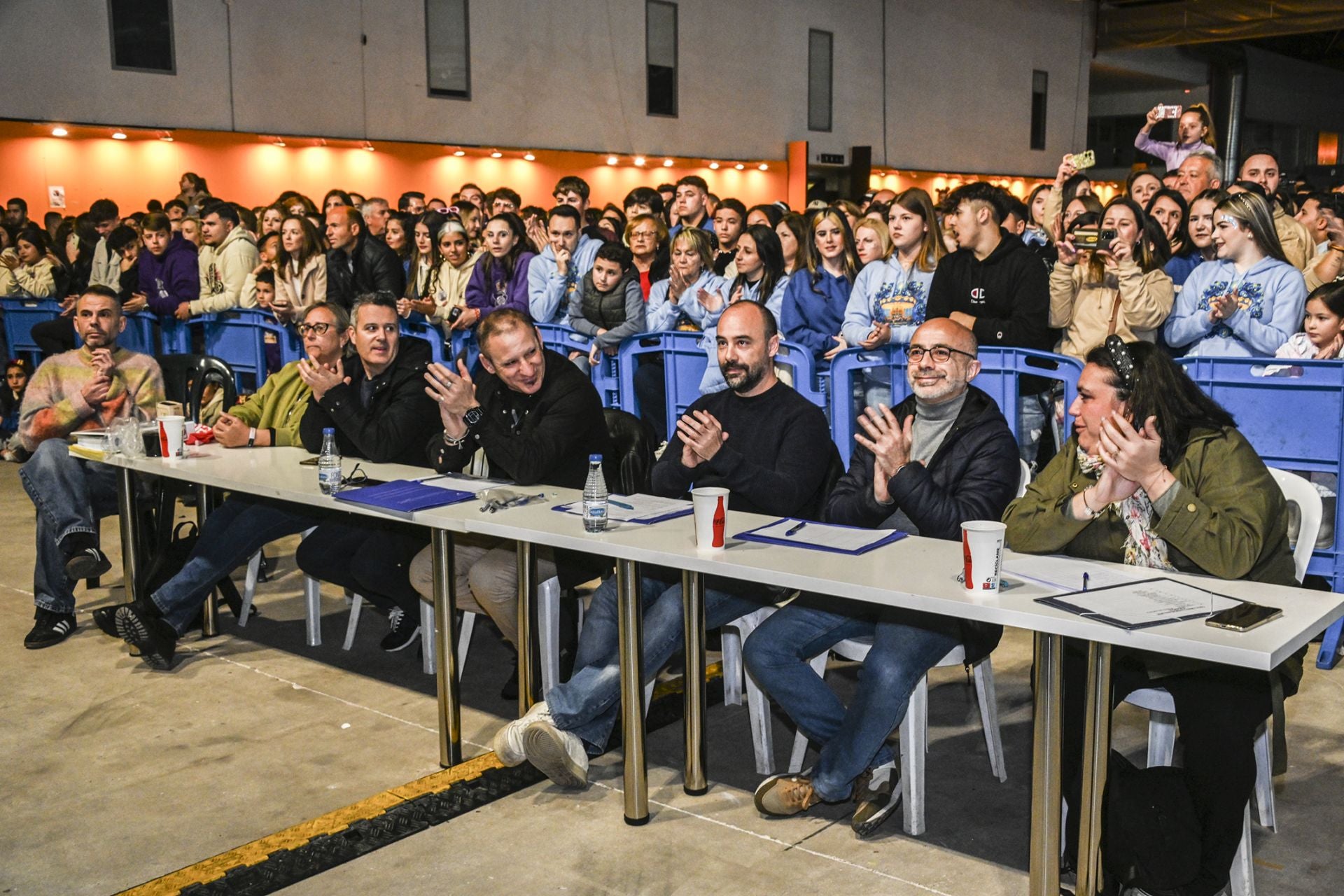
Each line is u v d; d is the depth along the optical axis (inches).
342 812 114.0
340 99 487.2
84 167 432.1
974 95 761.6
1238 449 96.1
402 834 109.4
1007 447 117.1
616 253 215.0
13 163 415.8
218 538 157.4
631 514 118.4
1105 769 84.1
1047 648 84.4
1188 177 247.0
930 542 106.4
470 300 245.8
